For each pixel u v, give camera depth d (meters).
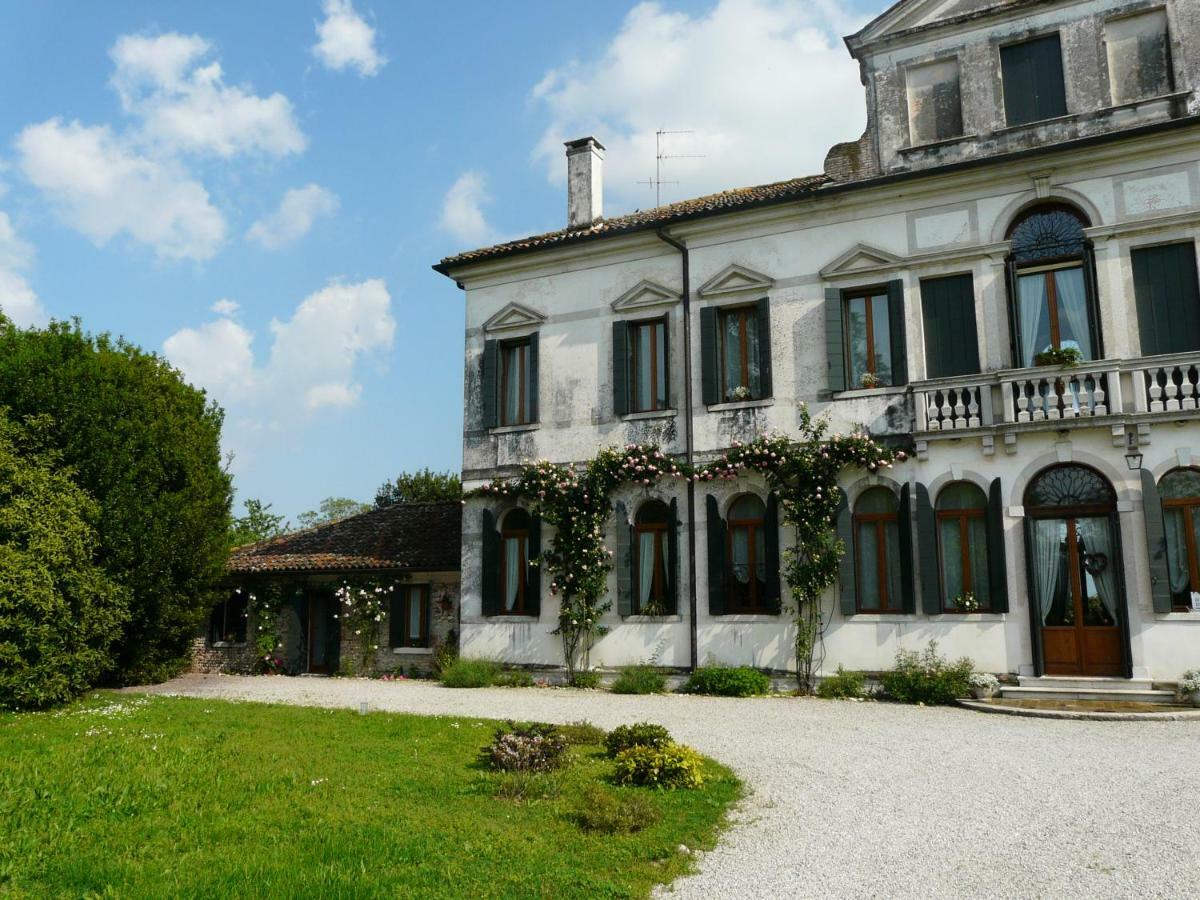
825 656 17.38
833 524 17.58
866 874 7.33
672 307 20.06
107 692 19.95
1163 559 15.27
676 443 19.52
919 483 17.06
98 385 20.28
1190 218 16.00
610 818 8.27
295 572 23.81
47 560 17.50
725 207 19.19
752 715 14.76
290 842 7.83
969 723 13.76
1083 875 7.22
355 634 23.05
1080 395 16.06
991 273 17.30
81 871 7.04
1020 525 16.36
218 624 25.28
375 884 6.79
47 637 17.05
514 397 21.69
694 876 7.32
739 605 18.58
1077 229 17.02
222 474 23.39
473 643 20.83
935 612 16.58
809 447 17.89
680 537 19.12
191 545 21.67
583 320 20.95
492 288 22.14
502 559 21.03
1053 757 11.12
